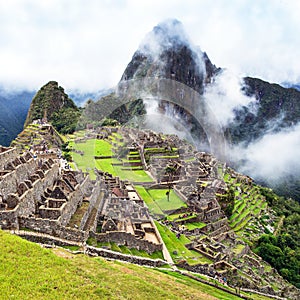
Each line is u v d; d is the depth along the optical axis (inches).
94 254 1374.3
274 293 2522.1
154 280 1360.7
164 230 2255.2
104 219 1706.4
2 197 1349.7
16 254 1089.4
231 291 1788.9
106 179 1893.5
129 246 1674.5
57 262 1127.0
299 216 6023.6
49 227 1341.0
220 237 3213.6
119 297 1048.2
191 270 1907.0
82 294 991.0
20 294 911.0
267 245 3703.3
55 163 1979.6
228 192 3919.8
